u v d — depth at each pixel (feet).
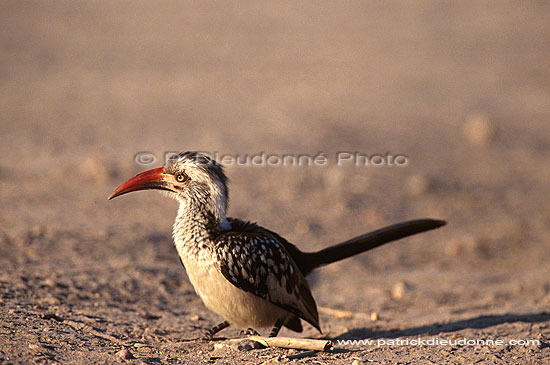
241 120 125.18
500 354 36.40
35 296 45.34
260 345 37.70
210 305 38.78
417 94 155.94
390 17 261.44
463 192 96.37
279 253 38.42
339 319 50.31
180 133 114.11
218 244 37.11
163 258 62.28
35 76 157.89
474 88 165.58
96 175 88.22
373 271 68.74
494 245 78.74
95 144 105.60
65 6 253.44
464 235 81.20
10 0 253.03
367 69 179.93
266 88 155.33
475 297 59.00
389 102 147.13
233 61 185.26
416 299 57.82
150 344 37.96
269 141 110.73
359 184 94.94
